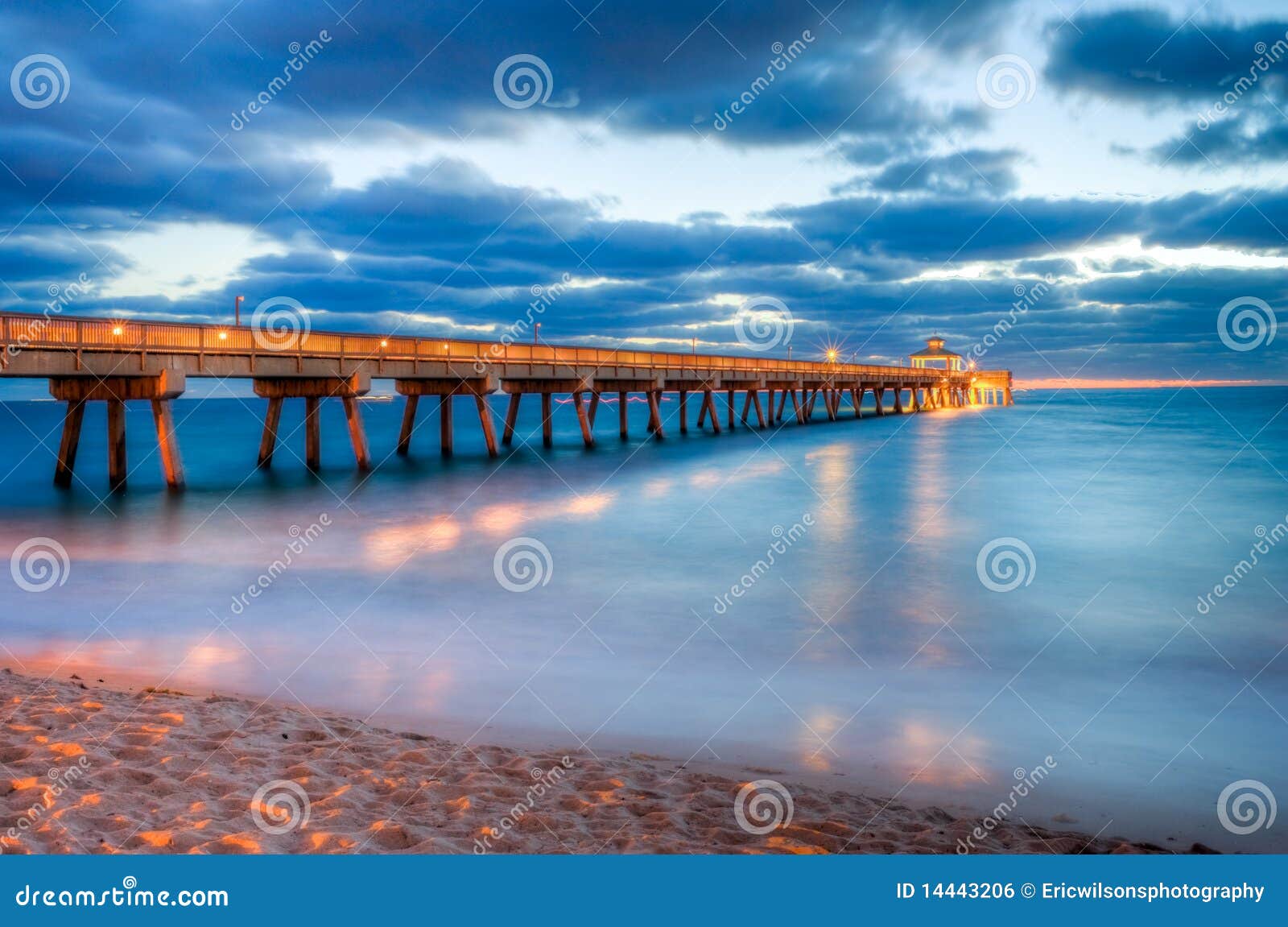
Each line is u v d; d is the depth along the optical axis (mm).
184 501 23516
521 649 10680
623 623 11969
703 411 65125
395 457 36812
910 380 96750
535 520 21047
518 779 6336
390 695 8914
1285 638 11344
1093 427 62875
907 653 10617
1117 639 11234
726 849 5273
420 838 5246
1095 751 7629
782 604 13070
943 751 7574
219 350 24750
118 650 10492
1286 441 46125
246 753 6500
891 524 20547
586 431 43281
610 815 5727
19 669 9609
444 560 16156
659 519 21312
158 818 5289
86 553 16594
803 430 61375
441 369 32844
